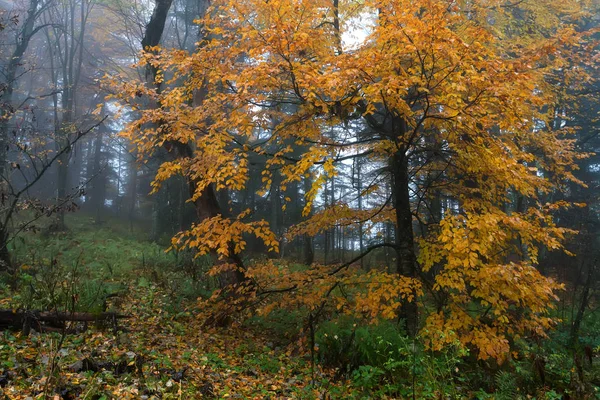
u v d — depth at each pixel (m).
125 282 10.52
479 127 6.71
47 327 5.70
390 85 5.25
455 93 5.78
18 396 3.62
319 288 7.62
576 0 10.28
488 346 5.60
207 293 9.72
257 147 7.39
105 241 17.17
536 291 5.54
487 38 5.75
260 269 7.92
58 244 14.12
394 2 5.52
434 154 8.05
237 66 7.22
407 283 6.55
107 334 6.07
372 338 6.39
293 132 7.25
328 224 8.84
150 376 4.49
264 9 6.64
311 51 7.27
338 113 6.59
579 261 15.08
